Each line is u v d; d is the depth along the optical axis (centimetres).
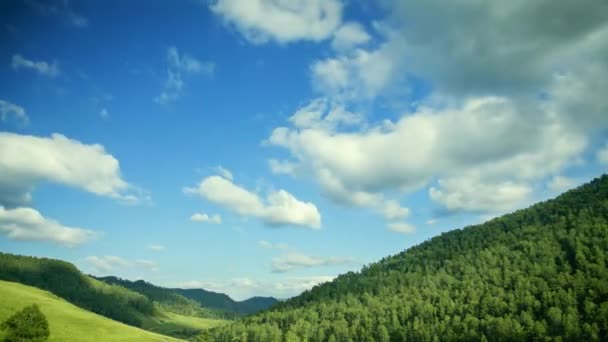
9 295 15438
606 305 16012
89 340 13162
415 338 19675
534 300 18662
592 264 19825
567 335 15538
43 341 10200
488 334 17375
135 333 15588
